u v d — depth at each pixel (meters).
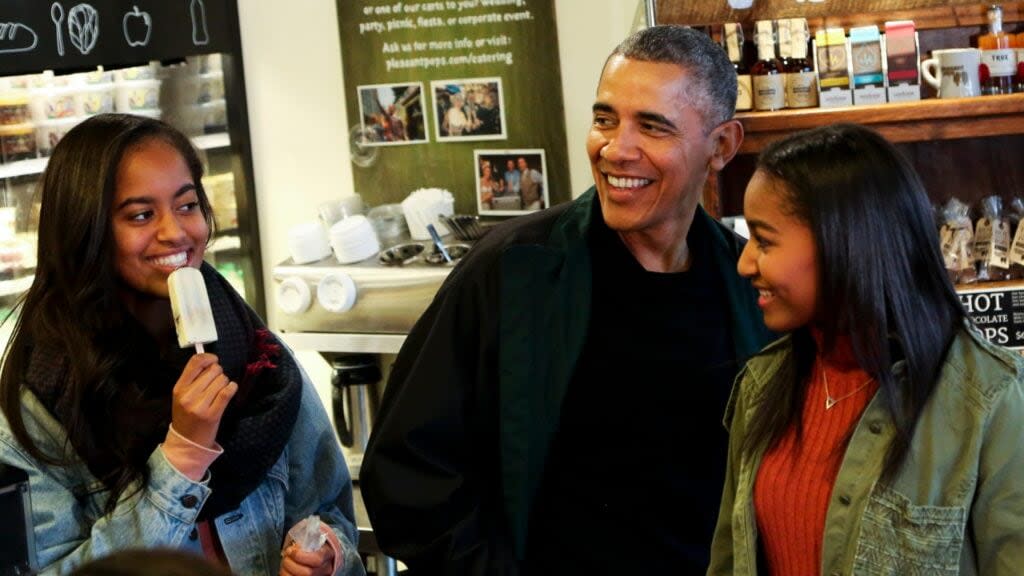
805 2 3.38
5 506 2.01
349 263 3.53
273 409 2.30
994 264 3.39
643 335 2.25
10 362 2.17
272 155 4.08
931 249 1.72
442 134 3.94
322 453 2.50
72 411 2.12
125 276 2.19
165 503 2.12
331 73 4.01
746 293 2.31
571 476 2.26
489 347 2.25
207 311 2.16
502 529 2.26
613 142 2.15
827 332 1.77
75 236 2.14
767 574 1.93
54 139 4.04
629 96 2.14
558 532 2.26
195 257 2.24
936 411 1.70
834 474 1.79
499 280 2.26
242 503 2.34
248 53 4.03
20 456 2.13
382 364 3.73
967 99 3.22
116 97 4.04
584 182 3.89
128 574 0.94
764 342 2.31
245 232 4.07
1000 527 1.66
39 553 2.12
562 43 3.83
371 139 4.00
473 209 3.97
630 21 3.77
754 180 1.78
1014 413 1.66
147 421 2.17
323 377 4.16
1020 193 3.52
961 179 3.53
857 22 3.41
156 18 3.99
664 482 2.25
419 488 2.22
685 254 2.30
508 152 3.90
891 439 1.73
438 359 2.27
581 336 2.23
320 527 2.34
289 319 3.51
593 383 2.24
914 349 1.70
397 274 3.41
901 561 1.71
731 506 2.00
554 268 2.26
